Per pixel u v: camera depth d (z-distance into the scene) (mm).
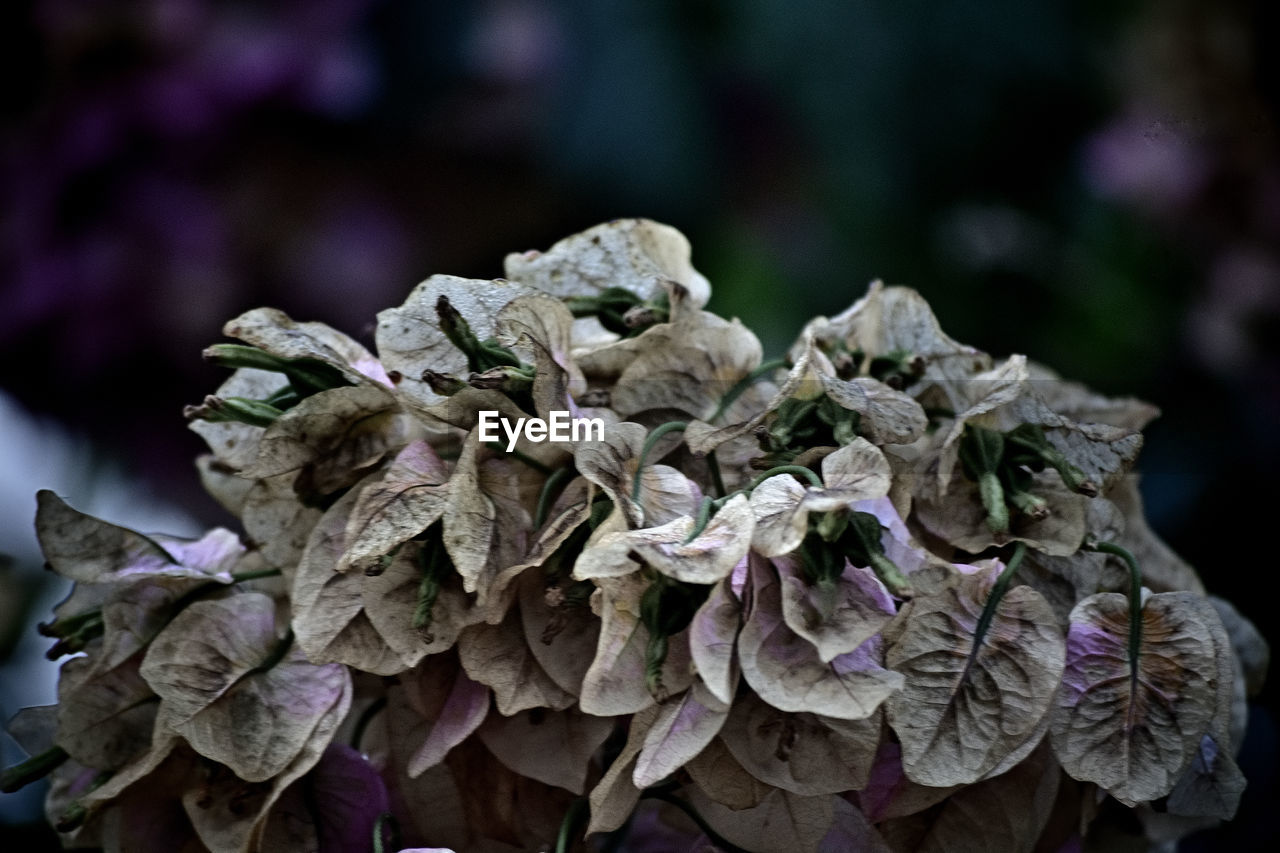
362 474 436
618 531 407
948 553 438
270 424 428
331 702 435
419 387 432
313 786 439
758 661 400
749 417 442
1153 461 648
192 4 636
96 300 633
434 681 432
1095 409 482
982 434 431
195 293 640
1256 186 654
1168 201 666
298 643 427
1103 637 427
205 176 641
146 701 447
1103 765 421
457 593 425
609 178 694
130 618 442
